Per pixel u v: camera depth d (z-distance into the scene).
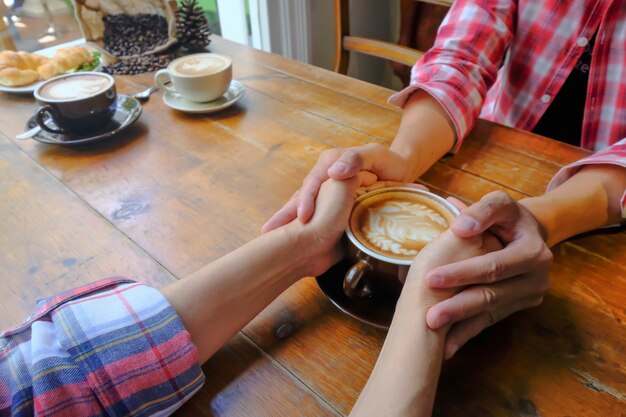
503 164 0.52
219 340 0.33
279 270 0.36
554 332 0.33
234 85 0.69
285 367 0.32
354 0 1.39
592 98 0.63
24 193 0.49
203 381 0.30
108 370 0.28
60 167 0.53
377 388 0.28
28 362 0.27
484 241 0.35
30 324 0.30
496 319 0.32
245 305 0.34
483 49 0.61
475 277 0.31
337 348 0.33
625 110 0.61
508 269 0.32
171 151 0.56
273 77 0.72
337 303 0.35
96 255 0.41
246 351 0.33
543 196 0.42
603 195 0.42
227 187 0.49
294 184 0.49
